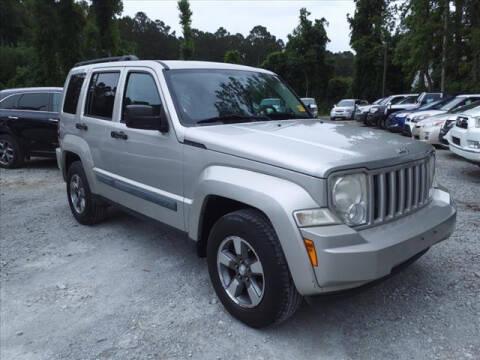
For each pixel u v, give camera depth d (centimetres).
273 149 289
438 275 381
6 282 394
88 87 509
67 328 317
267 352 280
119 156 437
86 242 490
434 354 274
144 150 396
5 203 681
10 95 965
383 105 2119
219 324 314
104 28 2445
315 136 326
